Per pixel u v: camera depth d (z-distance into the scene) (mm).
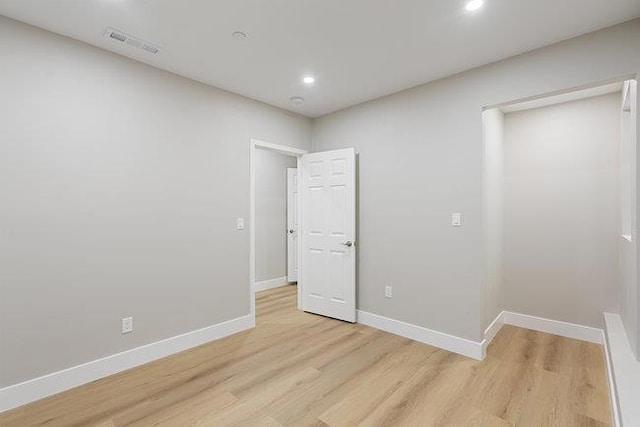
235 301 3320
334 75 2920
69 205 2281
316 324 3572
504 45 2393
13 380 2057
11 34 2062
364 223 3594
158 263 2750
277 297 4723
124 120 2559
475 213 2738
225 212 3242
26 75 2113
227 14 2043
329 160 3797
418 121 3123
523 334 3262
